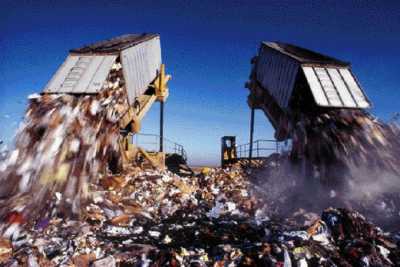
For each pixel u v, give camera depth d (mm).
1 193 9859
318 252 6641
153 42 21328
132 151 20328
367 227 8008
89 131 12422
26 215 8914
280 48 19047
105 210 10969
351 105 13688
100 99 13523
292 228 9055
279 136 18141
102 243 7895
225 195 15039
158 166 21250
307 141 13891
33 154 10773
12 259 6355
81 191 11016
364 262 6160
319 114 13781
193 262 6258
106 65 14484
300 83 15320
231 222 10359
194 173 24844
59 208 9914
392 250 6891
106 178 13969
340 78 14695
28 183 10148
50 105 12227
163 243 8172
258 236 8508
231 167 23766
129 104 17547
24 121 11422
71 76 14000
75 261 6508
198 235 8758
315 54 17672
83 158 11727
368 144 12336
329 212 8578
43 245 7484
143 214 11586
